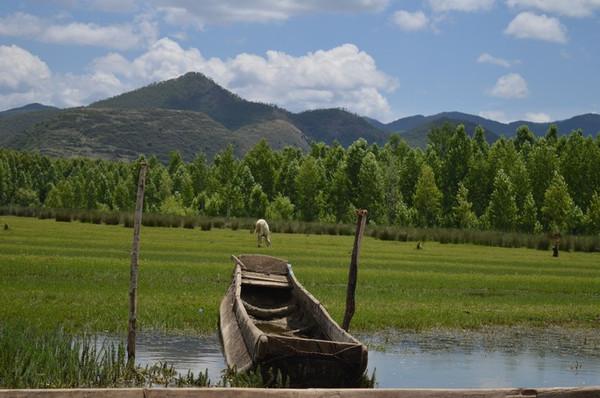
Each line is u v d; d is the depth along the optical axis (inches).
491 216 3690.9
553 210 3521.2
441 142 5703.7
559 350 800.9
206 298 973.8
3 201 5738.2
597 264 1952.5
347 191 4333.2
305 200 4318.4
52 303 853.8
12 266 1147.3
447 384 625.0
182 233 2305.6
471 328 911.0
